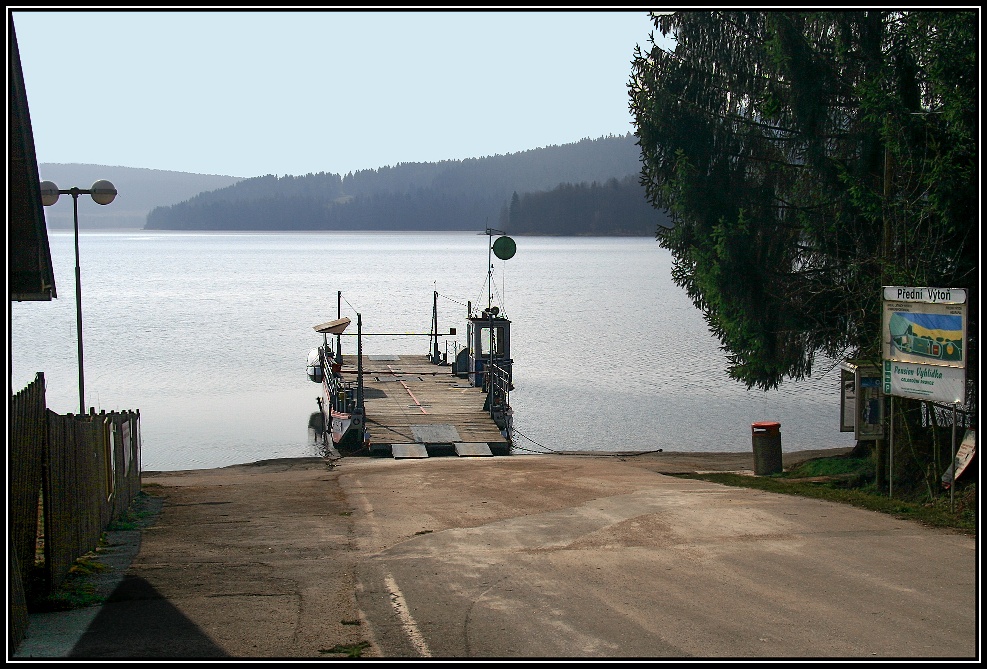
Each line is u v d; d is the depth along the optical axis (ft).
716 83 62.23
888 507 39.63
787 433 88.94
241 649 22.38
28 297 35.60
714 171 61.21
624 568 30.01
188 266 452.76
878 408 44.50
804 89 55.01
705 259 60.13
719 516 38.19
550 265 467.11
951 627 23.80
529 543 34.04
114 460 39.83
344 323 108.27
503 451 79.56
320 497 47.91
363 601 26.55
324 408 98.99
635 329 182.70
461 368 114.83
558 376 123.54
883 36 54.90
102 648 22.35
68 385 117.60
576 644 22.76
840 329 59.00
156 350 151.74
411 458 74.13
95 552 33.32
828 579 28.35
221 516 41.78
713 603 25.99
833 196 56.49
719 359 139.44
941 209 45.14
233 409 104.17
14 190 34.09
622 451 79.82
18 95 32.94
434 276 375.45
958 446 44.06
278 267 446.60
